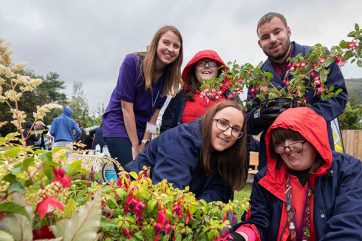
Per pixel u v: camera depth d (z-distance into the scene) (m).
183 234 1.80
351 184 2.24
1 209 0.90
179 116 3.76
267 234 2.45
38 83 1.27
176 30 3.65
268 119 2.84
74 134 9.98
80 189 1.60
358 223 2.02
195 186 2.67
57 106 1.34
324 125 2.27
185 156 2.47
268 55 3.39
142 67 3.64
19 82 1.25
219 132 2.52
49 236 0.97
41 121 1.35
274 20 3.28
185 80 3.87
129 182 1.62
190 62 3.79
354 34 2.59
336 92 2.82
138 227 1.58
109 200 1.53
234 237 2.04
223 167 2.68
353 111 15.12
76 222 0.99
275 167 2.43
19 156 1.24
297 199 2.37
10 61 1.14
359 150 9.54
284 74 3.38
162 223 1.54
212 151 2.63
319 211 2.27
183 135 2.54
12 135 1.29
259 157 3.42
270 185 2.43
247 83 2.98
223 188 2.78
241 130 2.65
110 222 1.45
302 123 2.19
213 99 3.42
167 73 3.83
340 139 3.88
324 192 2.29
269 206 2.50
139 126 3.87
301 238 2.35
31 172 1.10
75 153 1.43
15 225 0.92
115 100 3.77
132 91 3.68
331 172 2.31
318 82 2.76
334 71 3.05
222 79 3.14
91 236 0.98
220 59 3.80
